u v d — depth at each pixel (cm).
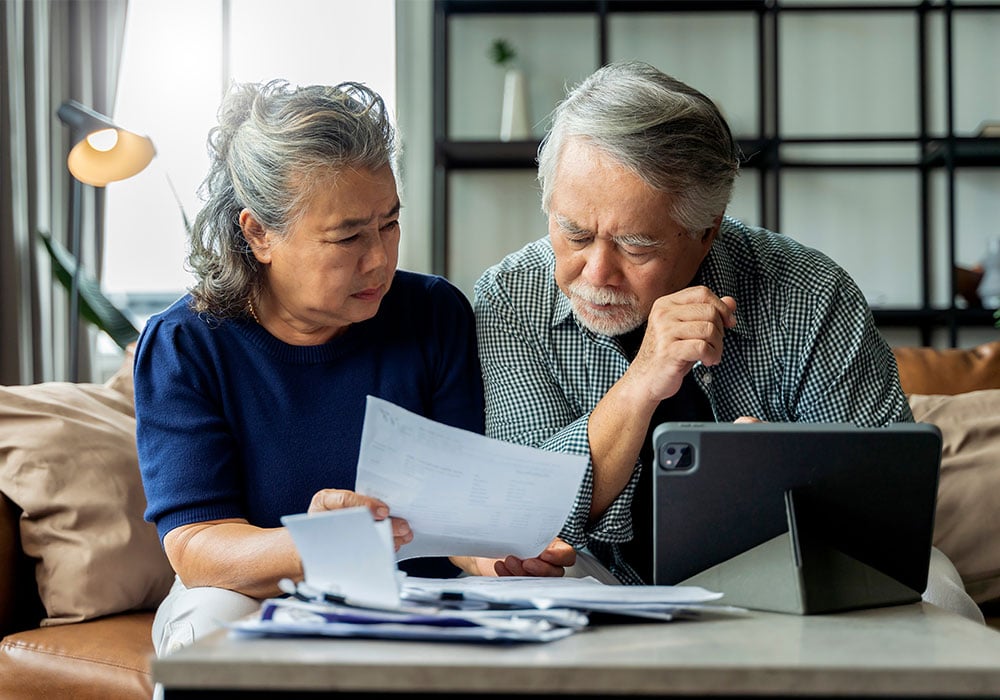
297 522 89
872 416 159
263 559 131
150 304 425
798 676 75
